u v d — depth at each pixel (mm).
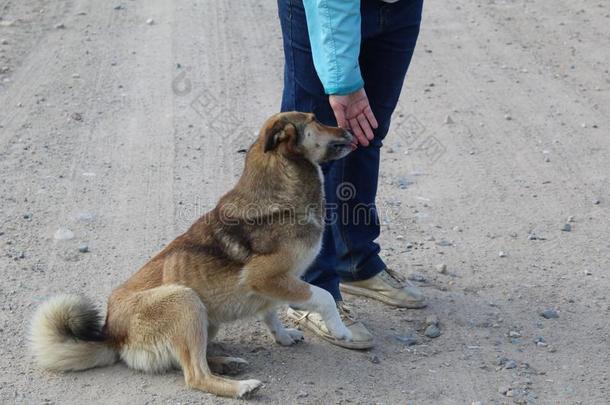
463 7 17000
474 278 7355
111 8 16859
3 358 5941
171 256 5809
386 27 6051
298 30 5934
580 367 6008
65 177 9375
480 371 5957
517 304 6914
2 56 13680
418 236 8180
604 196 9102
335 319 6035
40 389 5574
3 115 11211
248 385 5477
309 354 6172
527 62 13766
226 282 5707
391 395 5652
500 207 8836
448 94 12398
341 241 6770
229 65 13492
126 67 13359
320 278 6430
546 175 9672
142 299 5598
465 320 6668
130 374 5754
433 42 14844
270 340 6371
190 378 5539
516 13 16531
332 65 5582
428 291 7121
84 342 5742
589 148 10430
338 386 5738
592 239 8102
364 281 6926
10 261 7410
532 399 5613
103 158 9969
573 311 6797
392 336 6438
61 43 14523
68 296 5844
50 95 12031
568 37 14984
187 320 5492
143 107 11703
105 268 7375
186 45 14508
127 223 8305
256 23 15969
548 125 11195
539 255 7781
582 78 13000
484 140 10727
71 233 8000
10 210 8469
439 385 5785
